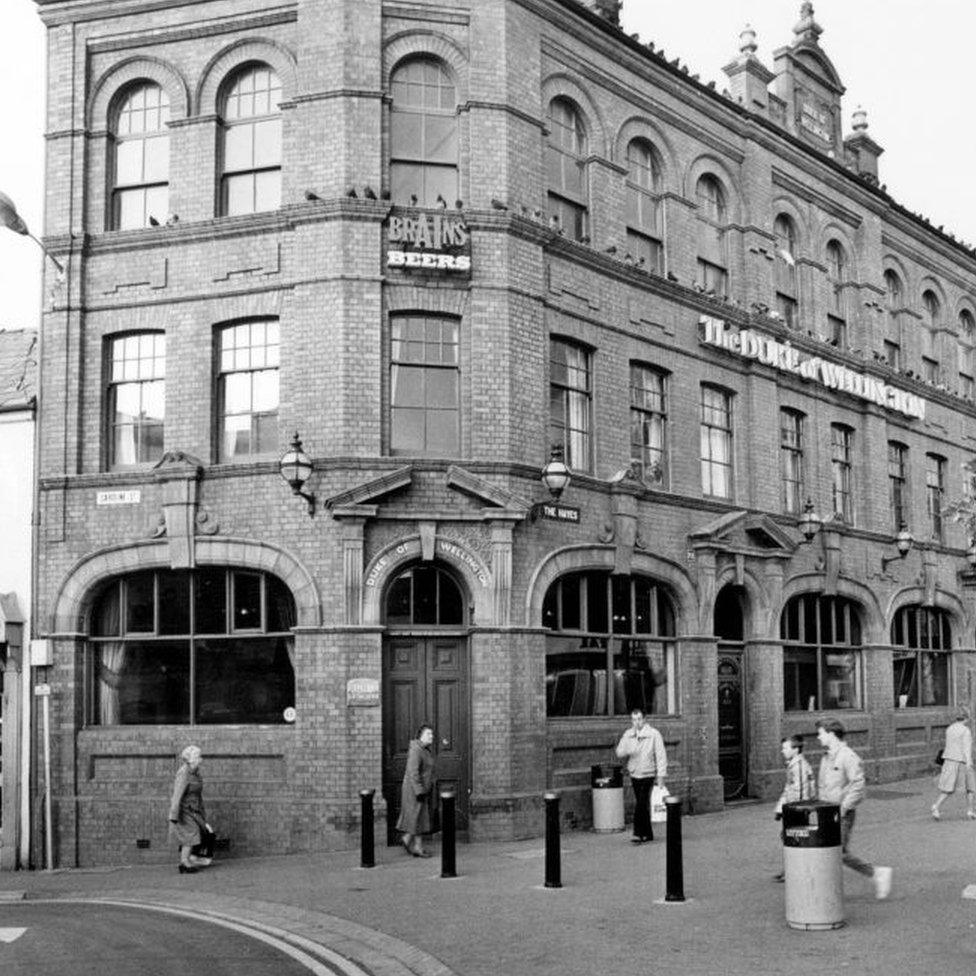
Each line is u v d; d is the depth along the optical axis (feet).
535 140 63.98
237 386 61.05
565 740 62.03
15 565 61.93
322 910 41.65
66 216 63.21
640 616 68.03
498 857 52.47
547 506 61.46
